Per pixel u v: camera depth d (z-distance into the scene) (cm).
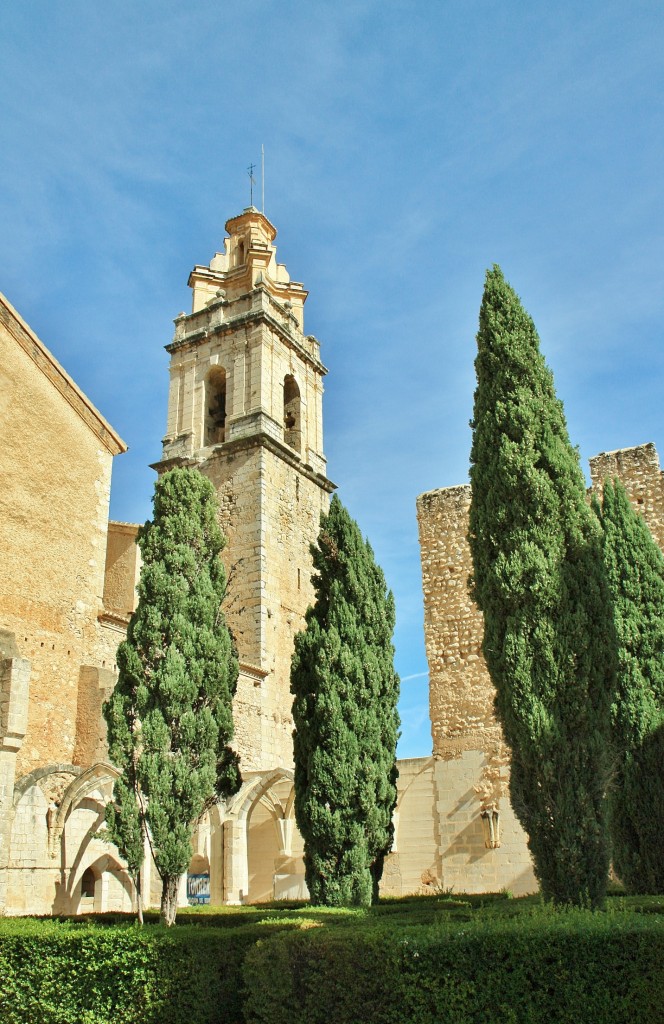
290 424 3784
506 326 1404
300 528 3506
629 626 1628
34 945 1022
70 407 2188
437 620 2445
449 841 2217
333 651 1636
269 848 2672
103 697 1992
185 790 1388
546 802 1111
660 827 1472
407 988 818
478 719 2292
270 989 902
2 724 1565
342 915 1216
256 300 3706
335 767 1534
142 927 1086
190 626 1525
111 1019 972
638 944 755
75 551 2119
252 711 2878
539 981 773
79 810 1722
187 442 3575
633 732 1538
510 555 1245
